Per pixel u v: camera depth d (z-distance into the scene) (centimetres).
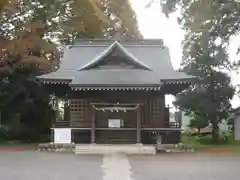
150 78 2408
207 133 3919
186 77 2386
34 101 3356
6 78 3216
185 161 1727
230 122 3684
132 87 2297
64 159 1786
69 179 1179
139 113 2352
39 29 3244
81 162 1659
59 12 3469
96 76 2441
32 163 1606
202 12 2064
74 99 2483
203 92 3064
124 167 1487
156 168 1459
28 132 3347
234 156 1989
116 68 2580
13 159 1767
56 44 3469
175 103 3105
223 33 2392
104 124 2456
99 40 2939
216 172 1345
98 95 2483
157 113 2467
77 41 2950
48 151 2234
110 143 2427
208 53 2922
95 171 1362
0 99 3203
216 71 3036
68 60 2775
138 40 2895
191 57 3017
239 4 2055
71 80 2405
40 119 3453
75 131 2425
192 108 3089
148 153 2136
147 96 2477
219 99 3081
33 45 3136
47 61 3116
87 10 3509
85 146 2205
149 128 2420
